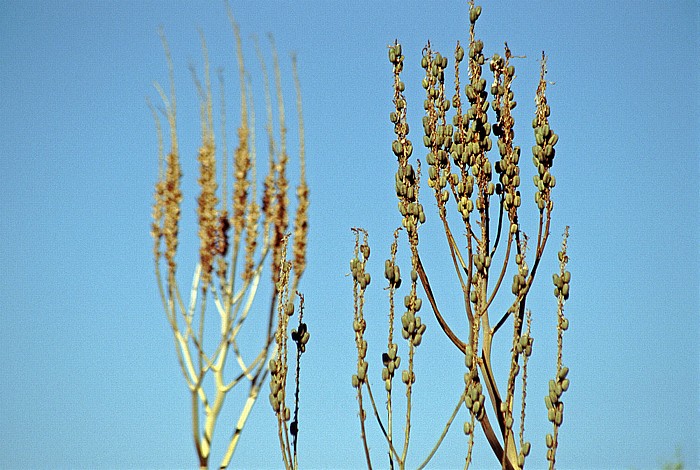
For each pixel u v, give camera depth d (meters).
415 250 3.75
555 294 3.70
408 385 3.59
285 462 3.76
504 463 3.59
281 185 6.66
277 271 6.54
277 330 3.88
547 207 3.89
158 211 6.57
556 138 3.94
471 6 4.12
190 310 6.52
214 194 6.63
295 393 3.87
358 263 3.74
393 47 4.07
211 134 6.69
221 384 6.48
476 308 3.72
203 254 6.55
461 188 3.95
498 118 4.05
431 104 4.09
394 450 3.58
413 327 3.63
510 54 4.09
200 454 6.33
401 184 3.91
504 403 3.70
